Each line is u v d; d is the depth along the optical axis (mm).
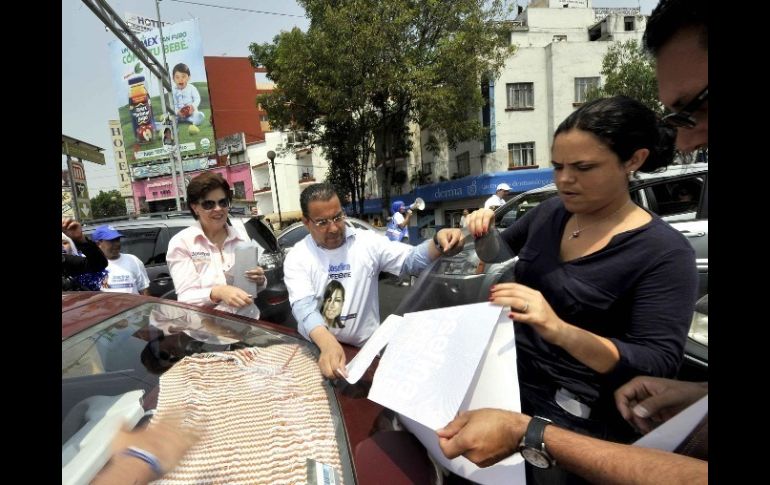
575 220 1118
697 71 627
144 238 3975
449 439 854
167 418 961
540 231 1215
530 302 916
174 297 3109
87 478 718
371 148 15742
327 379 1285
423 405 943
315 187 1674
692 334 1573
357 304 1743
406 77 11461
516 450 838
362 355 1274
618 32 16016
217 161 29156
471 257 1451
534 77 15641
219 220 2158
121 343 1317
